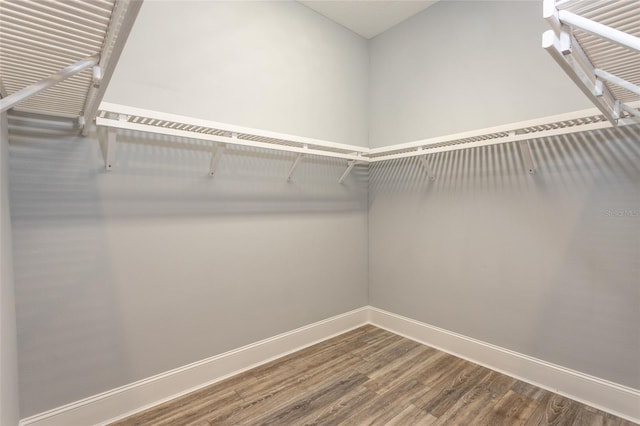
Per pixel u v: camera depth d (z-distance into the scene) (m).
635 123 1.48
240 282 2.12
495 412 1.69
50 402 1.48
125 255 1.68
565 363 1.84
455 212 2.33
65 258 1.51
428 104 2.48
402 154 2.32
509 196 2.04
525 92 1.96
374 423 1.61
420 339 2.57
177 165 1.84
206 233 1.96
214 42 1.96
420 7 2.46
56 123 1.48
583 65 1.06
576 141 1.77
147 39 1.71
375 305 2.93
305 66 2.45
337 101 2.68
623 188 1.62
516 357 2.03
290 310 2.40
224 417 1.66
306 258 2.49
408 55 2.61
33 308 1.43
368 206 2.96
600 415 1.66
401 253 2.70
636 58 1.05
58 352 1.50
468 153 2.25
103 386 1.62
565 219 1.82
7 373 1.18
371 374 2.07
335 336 2.68
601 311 1.71
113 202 1.63
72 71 0.92
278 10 2.27
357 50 2.84
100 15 0.79
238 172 2.09
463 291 2.30
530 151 1.94
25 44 0.88
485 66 2.14
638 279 1.59
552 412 1.69
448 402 1.78
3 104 0.83
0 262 1.10
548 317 1.90
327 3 2.40
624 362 1.64
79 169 1.54
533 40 1.92
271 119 2.24
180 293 1.86
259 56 2.18
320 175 2.58
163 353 1.81
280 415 1.68
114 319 1.65
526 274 1.98
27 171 1.41
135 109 1.37
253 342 2.19
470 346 2.25
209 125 1.58
